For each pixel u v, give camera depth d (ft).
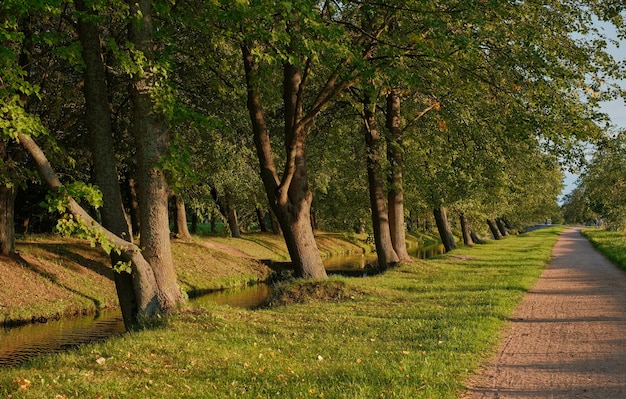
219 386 20.98
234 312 36.11
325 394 19.36
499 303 41.55
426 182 71.20
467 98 57.21
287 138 53.78
